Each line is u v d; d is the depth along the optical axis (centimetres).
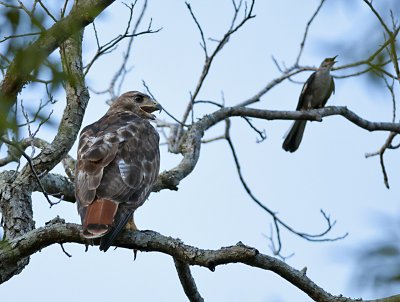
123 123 1149
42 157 1100
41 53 686
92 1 834
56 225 944
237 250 865
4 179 1116
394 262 623
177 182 1302
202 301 1084
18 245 946
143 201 1051
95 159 1037
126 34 1055
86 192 995
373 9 695
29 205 1096
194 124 1409
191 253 888
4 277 959
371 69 745
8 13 688
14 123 687
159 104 1391
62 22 798
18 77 771
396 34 787
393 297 772
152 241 921
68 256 955
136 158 1080
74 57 1062
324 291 866
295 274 866
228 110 1466
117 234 931
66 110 1133
